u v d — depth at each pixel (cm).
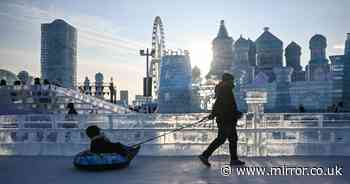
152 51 5434
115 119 1209
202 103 11738
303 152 1098
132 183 710
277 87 18900
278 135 1126
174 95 11894
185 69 12319
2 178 775
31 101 4481
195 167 893
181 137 1173
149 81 5459
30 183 721
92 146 897
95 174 814
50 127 1284
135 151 942
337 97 18475
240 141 1108
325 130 1104
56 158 1096
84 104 4541
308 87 18762
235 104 890
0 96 4534
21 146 1195
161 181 725
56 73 17188
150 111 5366
